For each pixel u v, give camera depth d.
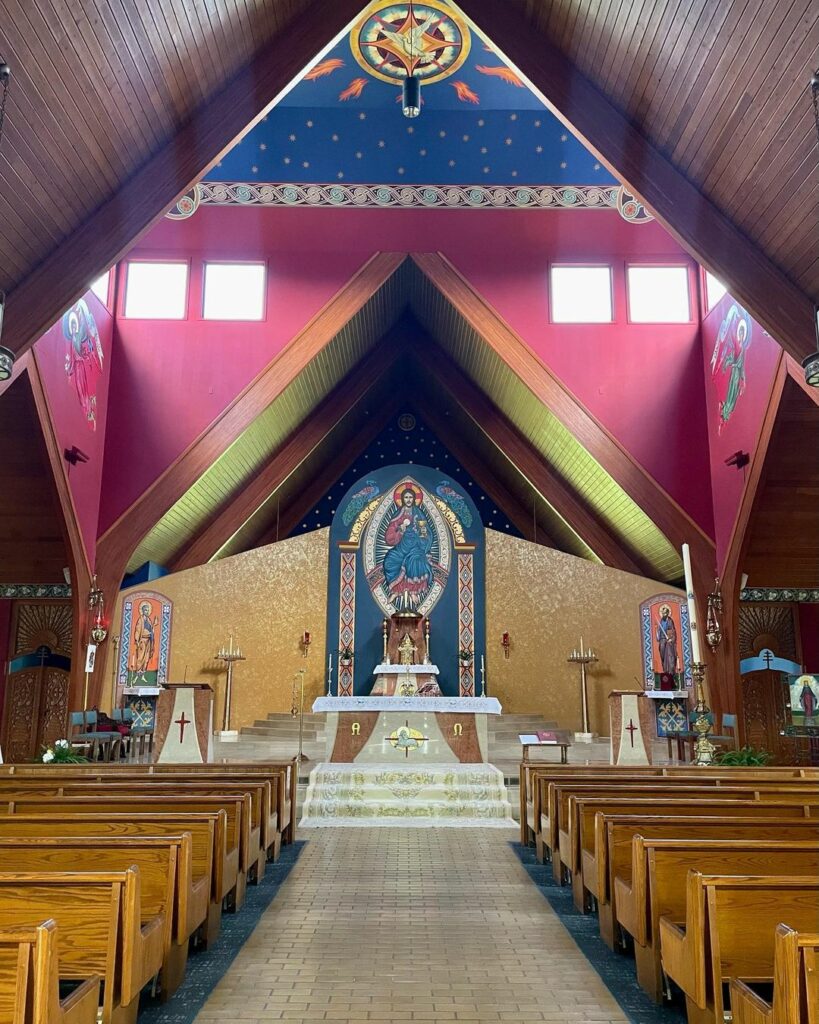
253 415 13.05
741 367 11.90
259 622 14.34
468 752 10.45
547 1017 3.38
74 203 7.73
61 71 6.55
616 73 8.02
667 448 13.17
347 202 12.86
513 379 13.89
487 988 3.70
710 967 2.88
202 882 3.99
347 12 8.41
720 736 11.82
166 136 8.09
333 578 14.77
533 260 13.64
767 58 6.71
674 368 13.41
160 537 13.72
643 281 13.71
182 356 13.23
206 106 8.20
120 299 13.40
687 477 13.11
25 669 13.52
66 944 2.81
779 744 13.55
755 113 7.18
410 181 12.72
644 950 3.64
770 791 5.40
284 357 13.21
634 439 13.17
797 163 7.23
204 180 12.57
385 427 18.06
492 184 12.77
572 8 7.84
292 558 14.73
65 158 7.23
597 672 14.24
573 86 8.43
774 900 2.86
